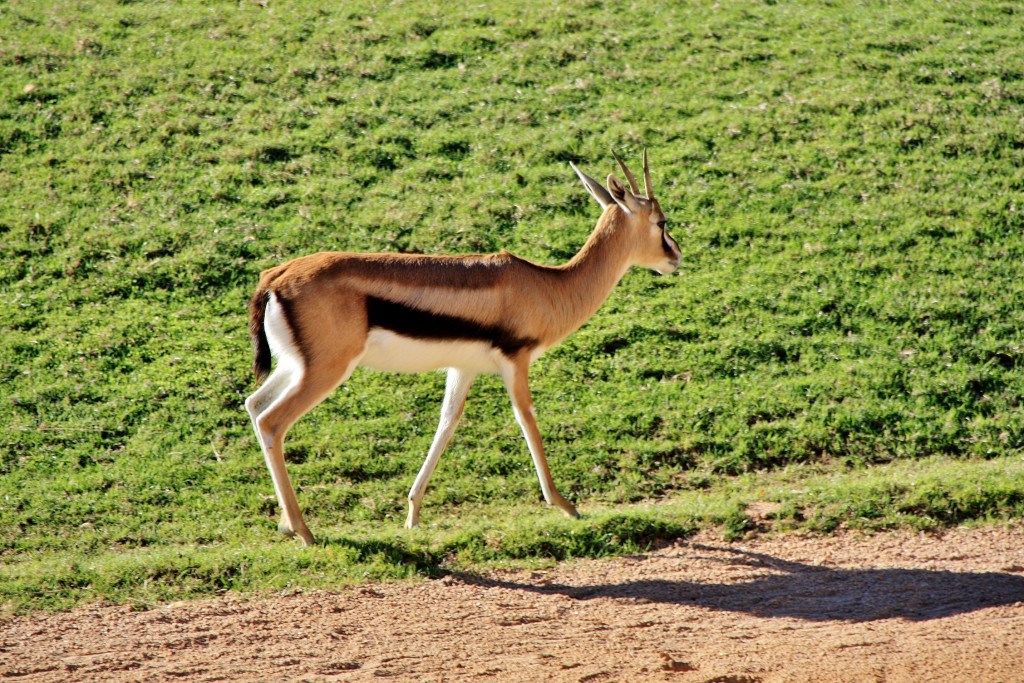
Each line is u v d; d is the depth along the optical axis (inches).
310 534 744.3
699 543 756.6
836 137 1456.7
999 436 959.6
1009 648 566.6
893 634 594.6
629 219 853.8
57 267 1202.0
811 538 760.3
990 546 737.6
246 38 1696.6
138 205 1310.3
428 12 1781.5
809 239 1272.1
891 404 1004.6
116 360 1066.7
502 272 771.4
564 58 1648.6
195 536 822.5
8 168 1370.6
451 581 692.7
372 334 730.2
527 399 789.9
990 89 1551.4
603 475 918.4
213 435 966.4
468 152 1439.5
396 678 543.2
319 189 1354.6
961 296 1165.1
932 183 1363.2
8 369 1045.8
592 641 594.6
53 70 1576.0
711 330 1122.7
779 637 595.5
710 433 971.3
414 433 976.9
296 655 575.5
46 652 581.6
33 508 860.6
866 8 1818.4
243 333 1109.1
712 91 1563.7
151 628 617.6
